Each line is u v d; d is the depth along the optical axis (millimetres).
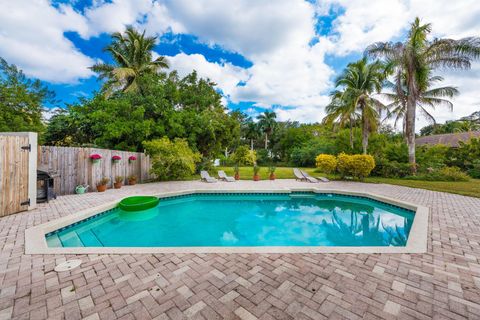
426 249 3283
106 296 2164
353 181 11648
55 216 4789
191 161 11328
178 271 2648
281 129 36406
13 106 12500
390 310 1987
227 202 8125
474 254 3129
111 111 11469
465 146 15367
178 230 5500
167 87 14938
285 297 2170
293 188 9086
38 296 2146
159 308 2004
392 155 15609
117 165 9391
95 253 3084
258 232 5484
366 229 5684
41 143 11172
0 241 3436
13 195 4922
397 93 13703
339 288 2318
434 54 12164
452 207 6000
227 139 18031
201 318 1890
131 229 5430
